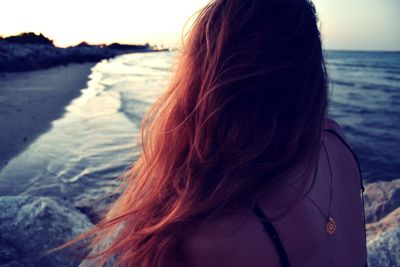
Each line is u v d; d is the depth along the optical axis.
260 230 0.70
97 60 75.94
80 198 5.36
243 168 0.74
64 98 17.33
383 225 3.09
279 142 0.77
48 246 2.71
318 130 0.81
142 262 0.79
